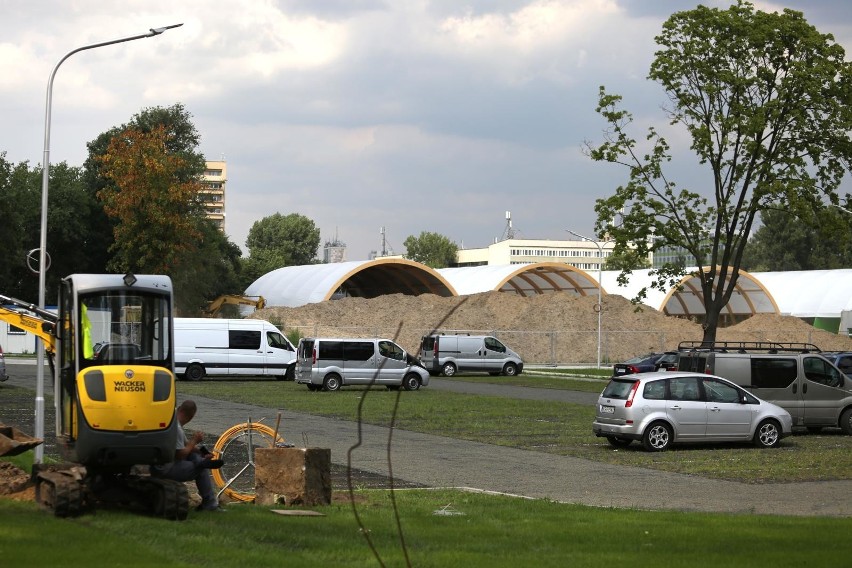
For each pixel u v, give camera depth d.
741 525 16.62
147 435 16.64
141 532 14.73
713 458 27.84
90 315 17.08
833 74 53.44
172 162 83.81
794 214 54.72
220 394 50.44
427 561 13.28
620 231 57.06
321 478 18.59
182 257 92.75
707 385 30.33
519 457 27.53
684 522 16.94
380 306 102.25
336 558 13.41
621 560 13.51
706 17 54.59
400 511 17.94
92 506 16.94
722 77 53.78
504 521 16.97
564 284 123.06
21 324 19.14
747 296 123.69
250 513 17.20
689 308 132.50
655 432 29.42
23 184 110.12
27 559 12.26
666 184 56.91
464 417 39.16
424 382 56.75
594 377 71.38
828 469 25.58
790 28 53.62
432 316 99.00
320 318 99.00
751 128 52.94
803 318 125.25
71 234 113.50
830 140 54.31
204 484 17.50
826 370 35.22
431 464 25.78
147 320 17.34
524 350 94.25
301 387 57.31
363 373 55.06
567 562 13.34
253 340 64.06
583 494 21.27
